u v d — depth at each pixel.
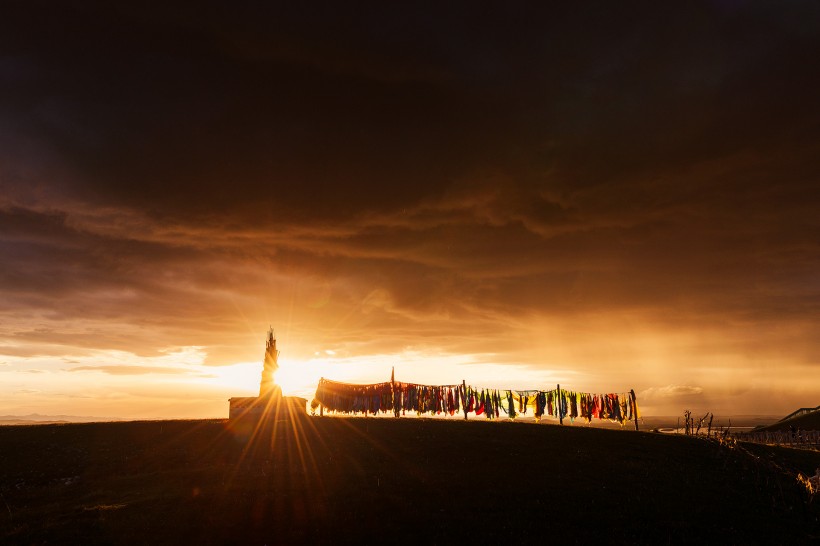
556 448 35.41
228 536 20.31
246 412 41.31
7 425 40.78
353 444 35.53
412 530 21.25
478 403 44.38
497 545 20.17
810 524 24.22
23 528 20.61
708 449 36.97
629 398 43.53
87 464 30.94
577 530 21.78
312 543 19.95
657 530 22.14
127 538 19.77
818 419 57.09
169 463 31.12
